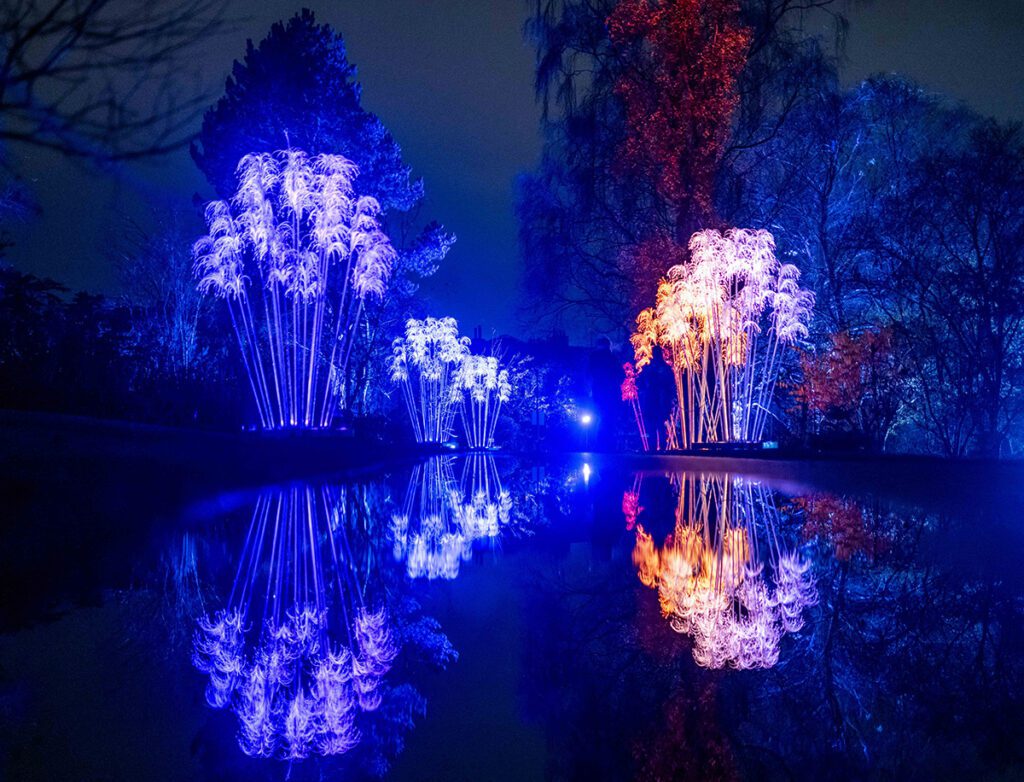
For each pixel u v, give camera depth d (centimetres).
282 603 492
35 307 1228
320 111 2672
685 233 1920
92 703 296
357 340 3000
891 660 343
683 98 1889
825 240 1945
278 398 2219
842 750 247
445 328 3753
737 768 239
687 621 426
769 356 1922
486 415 4456
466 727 279
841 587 502
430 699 310
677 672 335
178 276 2734
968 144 1684
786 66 1934
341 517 958
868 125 2053
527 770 240
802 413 1806
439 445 3447
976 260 1559
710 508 977
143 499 790
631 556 664
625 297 2152
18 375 1162
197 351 2519
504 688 323
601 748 254
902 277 1551
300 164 2206
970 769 231
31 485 667
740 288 1806
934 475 913
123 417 1293
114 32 295
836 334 1616
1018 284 1395
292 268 2238
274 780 232
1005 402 1473
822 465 1050
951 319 1437
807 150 2003
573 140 2105
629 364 2252
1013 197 1380
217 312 2545
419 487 1438
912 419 1739
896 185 1978
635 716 283
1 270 1185
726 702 296
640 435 2636
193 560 626
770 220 2009
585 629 418
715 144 1892
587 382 2909
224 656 367
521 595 517
